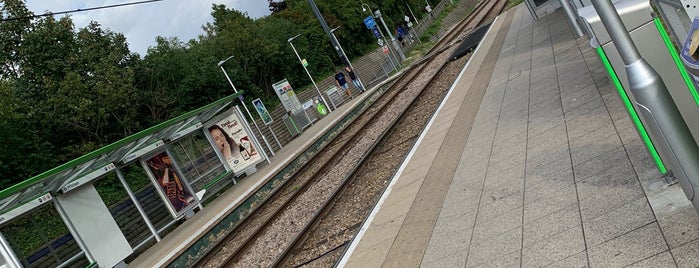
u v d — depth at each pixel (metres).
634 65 4.16
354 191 14.21
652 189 6.08
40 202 18.03
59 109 34.88
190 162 25.45
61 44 37.16
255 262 12.59
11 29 36.34
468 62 27.70
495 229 7.10
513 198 7.83
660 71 5.05
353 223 11.58
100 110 35.47
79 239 18.81
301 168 20.91
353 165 17.14
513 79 17.28
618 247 5.37
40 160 33.09
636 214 5.77
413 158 13.49
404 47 63.50
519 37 27.48
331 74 59.94
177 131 24.88
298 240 11.86
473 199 8.58
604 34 5.42
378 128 22.06
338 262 8.88
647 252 5.07
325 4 65.81
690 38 4.79
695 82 4.99
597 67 12.99
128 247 19.95
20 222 24.53
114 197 32.47
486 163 10.12
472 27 50.47
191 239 18.03
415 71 37.75
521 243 6.39
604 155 7.71
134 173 34.53
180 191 23.58
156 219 23.81
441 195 9.52
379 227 9.52
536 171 8.43
